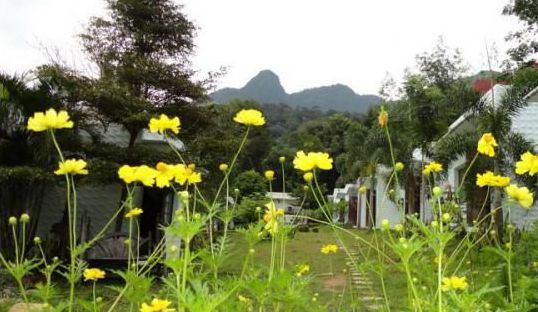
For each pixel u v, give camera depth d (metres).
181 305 1.50
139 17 12.46
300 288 1.98
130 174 1.96
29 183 8.97
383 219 2.25
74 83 9.96
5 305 5.44
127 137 11.67
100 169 9.33
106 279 8.12
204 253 1.90
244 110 2.33
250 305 1.99
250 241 2.07
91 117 10.43
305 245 14.63
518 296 2.79
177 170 2.04
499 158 11.24
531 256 3.98
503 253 2.46
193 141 10.65
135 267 2.01
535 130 13.49
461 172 13.93
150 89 11.49
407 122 15.71
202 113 11.38
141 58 11.41
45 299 1.80
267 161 35.84
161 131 2.23
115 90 10.16
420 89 14.93
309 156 2.19
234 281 1.80
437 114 14.34
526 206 2.14
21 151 9.03
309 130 52.16
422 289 2.11
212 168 10.55
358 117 53.00
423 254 2.31
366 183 24.66
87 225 8.75
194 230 1.61
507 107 11.65
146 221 10.98
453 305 1.95
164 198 10.88
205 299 1.51
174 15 12.59
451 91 13.81
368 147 18.27
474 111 12.62
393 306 3.54
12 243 8.96
